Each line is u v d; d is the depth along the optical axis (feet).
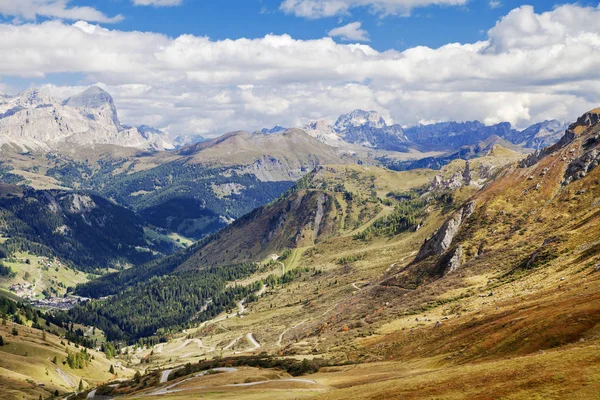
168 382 455.22
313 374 376.27
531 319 270.46
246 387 333.01
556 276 413.59
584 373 161.58
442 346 326.85
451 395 178.19
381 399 197.67
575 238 509.35
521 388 165.78
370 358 388.78
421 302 542.16
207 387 359.05
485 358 259.19
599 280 314.55
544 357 185.98
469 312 412.77
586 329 230.07
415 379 215.10
